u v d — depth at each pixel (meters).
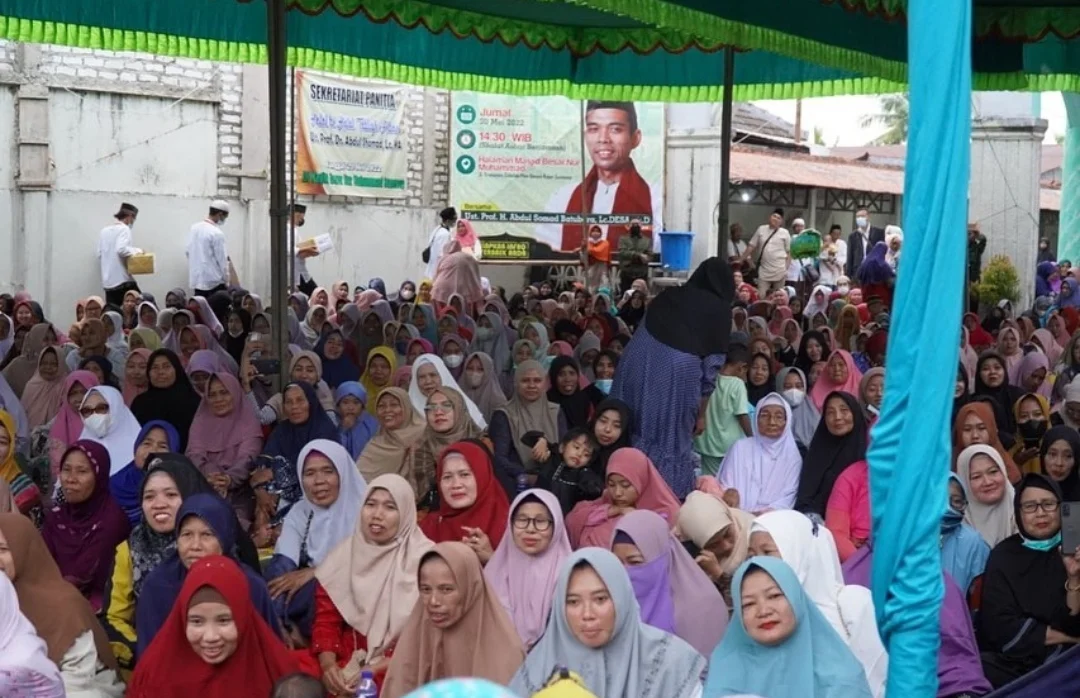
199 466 6.07
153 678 3.54
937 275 2.62
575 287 14.46
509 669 3.66
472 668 3.68
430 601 3.66
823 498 5.81
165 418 6.68
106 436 5.89
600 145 16.50
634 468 4.87
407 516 4.37
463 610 3.68
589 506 5.03
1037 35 9.62
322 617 4.40
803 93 10.79
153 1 9.10
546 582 4.19
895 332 2.67
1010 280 14.67
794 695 3.31
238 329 9.77
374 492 4.34
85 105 12.96
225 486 5.65
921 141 2.62
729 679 3.37
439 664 3.71
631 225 15.66
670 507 4.90
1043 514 4.27
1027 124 15.08
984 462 4.93
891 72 8.24
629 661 3.40
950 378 2.63
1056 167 29.17
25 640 3.62
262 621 3.65
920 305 2.64
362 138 15.23
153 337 8.68
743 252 16.89
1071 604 4.10
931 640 2.67
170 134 13.59
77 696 3.85
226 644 3.51
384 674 4.20
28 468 6.23
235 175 14.12
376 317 9.24
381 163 15.48
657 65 11.07
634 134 16.56
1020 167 15.20
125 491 5.53
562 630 3.44
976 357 9.02
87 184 13.02
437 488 5.47
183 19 9.29
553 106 16.31
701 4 6.34
